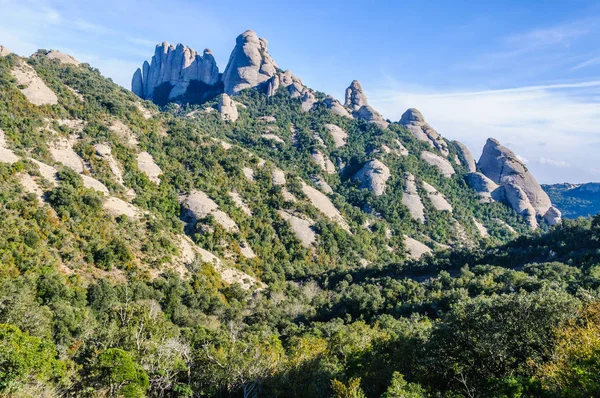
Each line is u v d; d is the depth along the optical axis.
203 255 79.31
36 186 66.56
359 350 38.56
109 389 30.38
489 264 78.56
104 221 68.19
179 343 40.50
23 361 26.53
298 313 73.00
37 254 54.38
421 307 64.69
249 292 77.12
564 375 20.00
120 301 55.50
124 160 92.56
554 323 26.14
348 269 93.75
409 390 24.66
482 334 27.14
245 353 38.28
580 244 76.38
